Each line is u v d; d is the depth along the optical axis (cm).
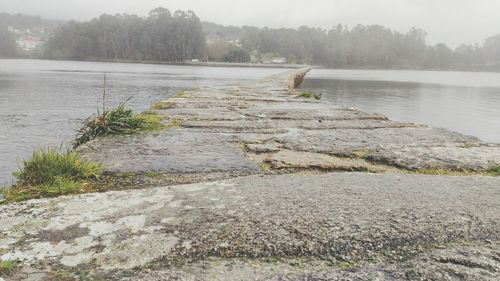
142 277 190
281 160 394
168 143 460
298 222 244
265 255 210
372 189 304
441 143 470
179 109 775
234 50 16762
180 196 288
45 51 18338
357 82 5769
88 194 293
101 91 3048
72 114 1825
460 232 233
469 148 446
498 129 1900
